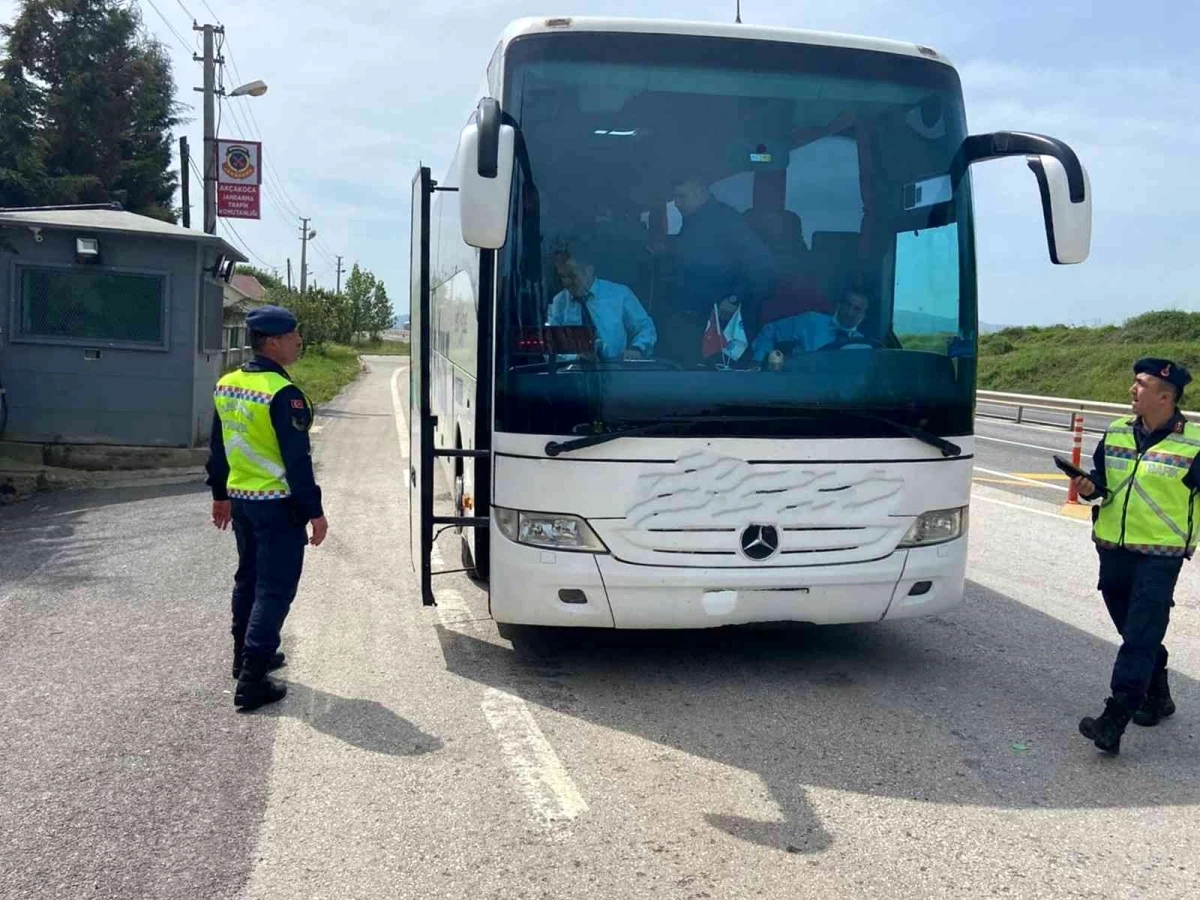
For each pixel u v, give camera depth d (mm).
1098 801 4242
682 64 5184
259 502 4922
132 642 5926
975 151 5484
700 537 5012
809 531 5105
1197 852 3848
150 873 3498
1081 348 41000
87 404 11516
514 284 4988
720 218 5141
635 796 4168
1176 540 4684
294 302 43594
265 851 3662
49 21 35656
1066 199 4969
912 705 5273
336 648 5922
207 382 12391
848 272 5246
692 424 4973
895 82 5414
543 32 5105
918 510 5273
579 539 4992
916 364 5258
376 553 8320
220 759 4395
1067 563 8750
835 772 4445
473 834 3820
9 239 11102
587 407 4930
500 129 4598
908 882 3574
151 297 11555
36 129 31266
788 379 5055
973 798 4238
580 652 5953
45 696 5078
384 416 19781
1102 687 5637
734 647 6137
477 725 4840
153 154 38562
